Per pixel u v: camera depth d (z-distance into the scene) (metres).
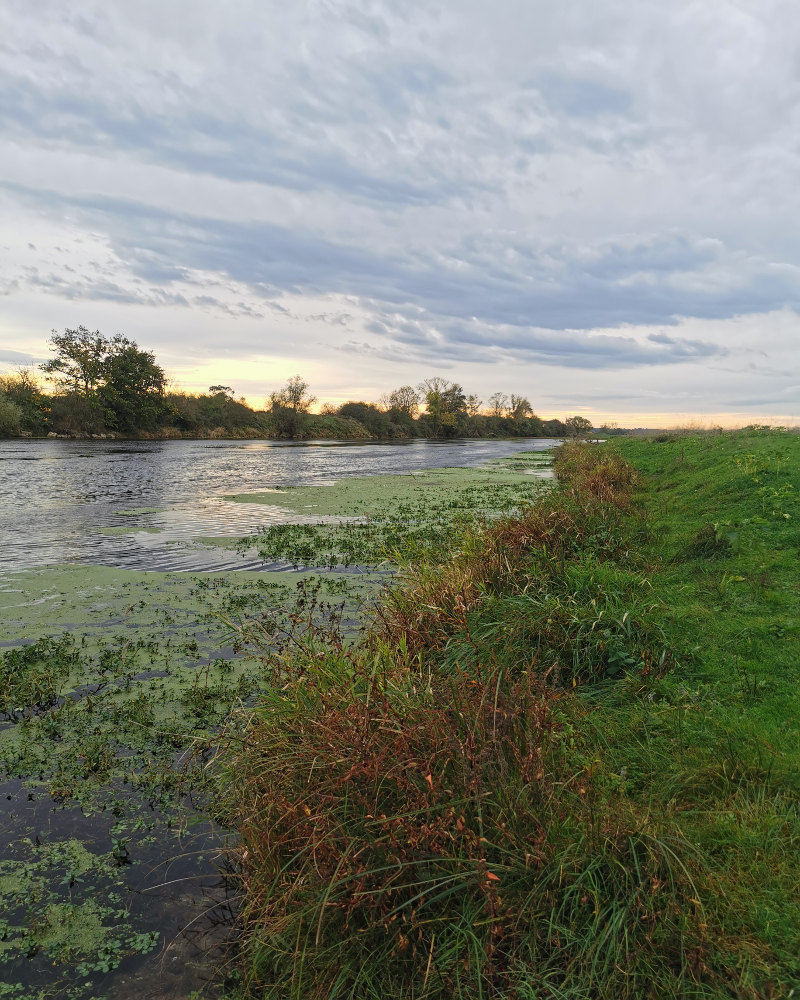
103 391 57.00
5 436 50.78
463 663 4.86
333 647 5.25
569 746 3.89
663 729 4.17
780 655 4.94
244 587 8.94
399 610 6.23
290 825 3.18
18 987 2.83
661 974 2.46
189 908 3.29
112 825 3.94
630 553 7.91
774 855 2.96
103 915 3.25
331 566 10.26
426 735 3.38
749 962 2.46
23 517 15.27
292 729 3.73
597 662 5.18
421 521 14.91
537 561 7.17
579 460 22.28
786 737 3.86
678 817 3.29
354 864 2.81
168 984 2.85
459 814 2.97
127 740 4.84
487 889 2.61
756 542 7.58
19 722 5.12
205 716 5.10
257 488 22.45
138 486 22.45
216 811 4.00
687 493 11.55
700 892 2.76
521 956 2.60
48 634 7.01
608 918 2.66
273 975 2.83
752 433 18.17
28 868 3.55
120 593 8.61
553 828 2.96
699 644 5.28
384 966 2.62
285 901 2.84
